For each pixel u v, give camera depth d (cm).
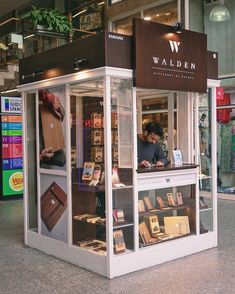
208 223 499
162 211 457
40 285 380
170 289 365
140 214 434
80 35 809
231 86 879
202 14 934
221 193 871
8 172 888
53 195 479
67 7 1076
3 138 878
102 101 416
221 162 898
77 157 452
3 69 861
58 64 453
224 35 893
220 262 439
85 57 413
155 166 464
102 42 392
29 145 525
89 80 423
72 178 453
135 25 405
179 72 445
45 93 488
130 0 1013
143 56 411
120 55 401
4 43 888
